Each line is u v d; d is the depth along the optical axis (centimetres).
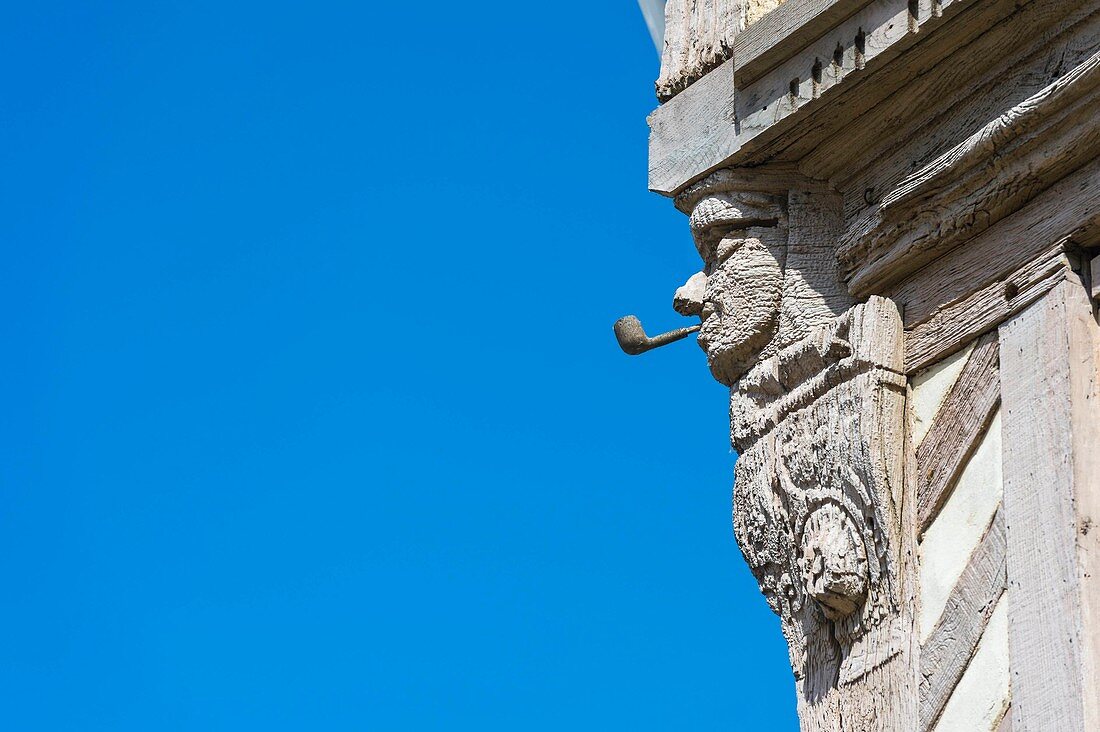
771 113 745
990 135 676
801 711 704
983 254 689
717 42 787
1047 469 637
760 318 743
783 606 721
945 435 682
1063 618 614
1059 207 668
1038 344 657
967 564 659
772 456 730
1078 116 658
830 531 697
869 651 680
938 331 696
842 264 737
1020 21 686
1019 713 618
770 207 757
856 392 700
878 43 708
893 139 731
